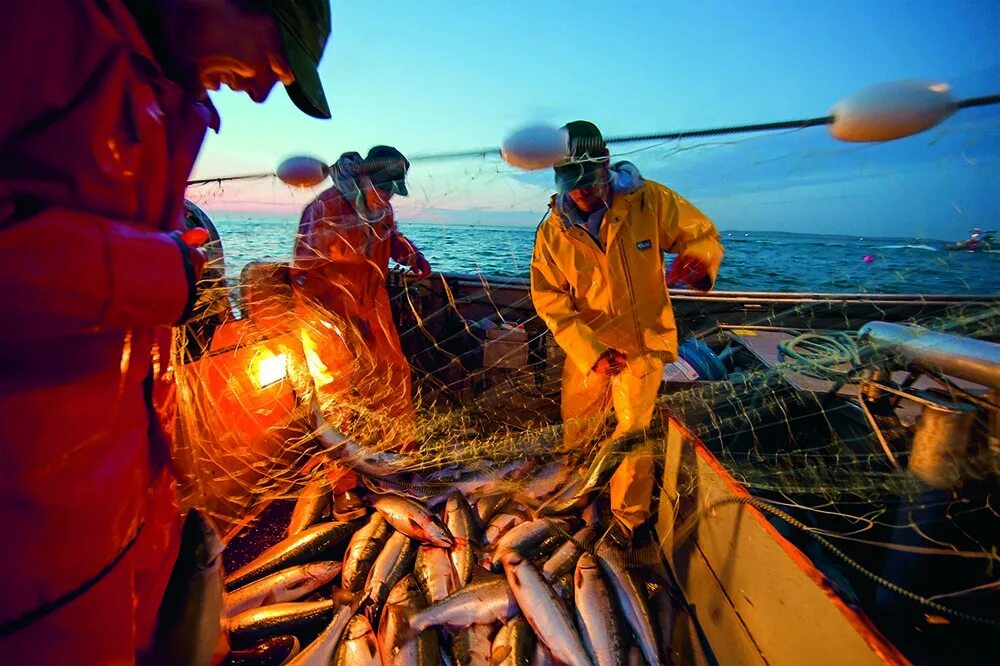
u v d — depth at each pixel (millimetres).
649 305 2627
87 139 857
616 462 2744
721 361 3549
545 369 4234
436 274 4645
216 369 2441
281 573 2559
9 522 896
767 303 3893
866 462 2188
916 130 890
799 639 1509
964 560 1606
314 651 2102
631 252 2518
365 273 3176
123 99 907
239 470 2477
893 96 869
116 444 1075
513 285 4660
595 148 1296
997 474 1501
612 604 2393
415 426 3621
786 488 2268
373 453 3105
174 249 1024
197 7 1047
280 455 2783
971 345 1557
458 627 2326
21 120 809
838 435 2420
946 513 1587
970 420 1516
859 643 1242
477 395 4023
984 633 1565
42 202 846
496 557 2670
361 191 2900
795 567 1546
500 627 2363
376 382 3293
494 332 4164
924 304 3143
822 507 2141
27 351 870
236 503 2543
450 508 3018
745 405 2885
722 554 2016
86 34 838
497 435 3699
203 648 1495
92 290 841
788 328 3916
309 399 2861
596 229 2564
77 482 972
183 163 1126
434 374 4320
